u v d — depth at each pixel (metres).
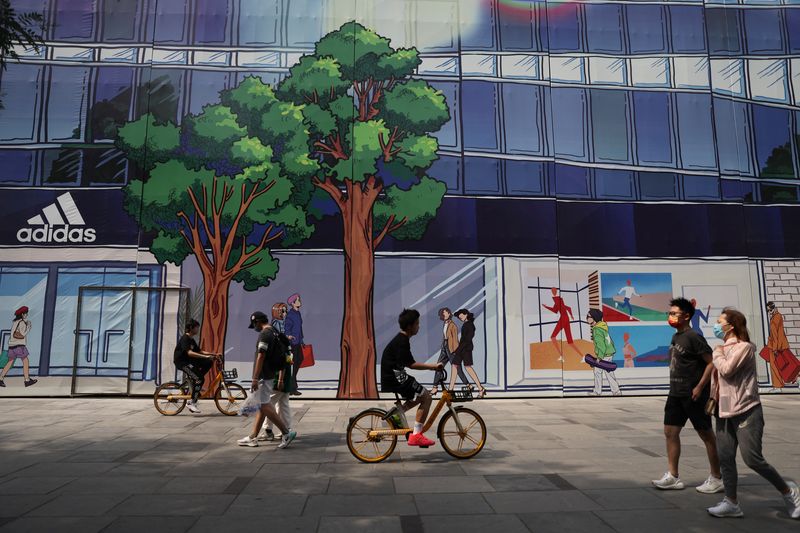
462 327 12.12
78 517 4.11
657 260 12.77
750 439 4.12
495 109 13.01
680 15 13.81
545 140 12.98
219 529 3.87
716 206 13.14
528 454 6.38
